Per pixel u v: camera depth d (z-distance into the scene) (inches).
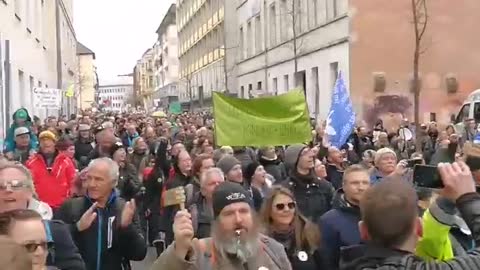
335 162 461.1
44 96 968.9
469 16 1365.7
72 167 418.0
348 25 1327.5
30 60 1170.0
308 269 237.8
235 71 2549.2
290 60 1700.3
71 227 247.0
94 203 249.9
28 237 155.9
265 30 2000.5
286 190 243.6
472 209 131.4
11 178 203.5
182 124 1225.4
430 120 1318.9
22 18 1059.3
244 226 189.3
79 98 3535.9
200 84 3262.8
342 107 558.9
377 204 137.2
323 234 245.6
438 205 155.1
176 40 4692.4
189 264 168.9
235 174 343.6
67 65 2341.3
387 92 1330.0
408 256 133.9
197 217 284.0
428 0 1353.3
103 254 248.2
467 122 810.8
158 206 474.3
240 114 475.8
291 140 479.5
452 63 1362.0
